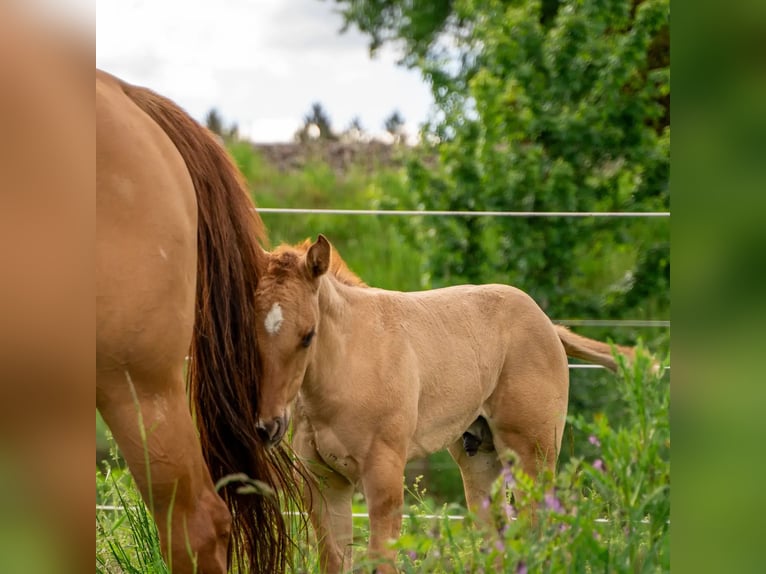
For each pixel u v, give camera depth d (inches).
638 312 645.9
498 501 167.2
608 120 642.8
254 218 221.1
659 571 161.5
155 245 176.2
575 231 617.6
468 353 284.7
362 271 828.0
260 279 232.8
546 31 743.1
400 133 1086.4
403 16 1176.2
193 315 187.5
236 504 208.2
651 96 658.2
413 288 807.7
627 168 656.4
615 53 635.5
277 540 212.2
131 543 247.1
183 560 181.3
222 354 206.8
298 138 1117.1
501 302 301.3
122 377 174.7
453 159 641.0
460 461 308.3
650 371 175.6
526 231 613.0
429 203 644.1
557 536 168.4
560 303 618.5
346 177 998.4
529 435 294.7
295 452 249.8
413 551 201.9
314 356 244.1
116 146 175.6
